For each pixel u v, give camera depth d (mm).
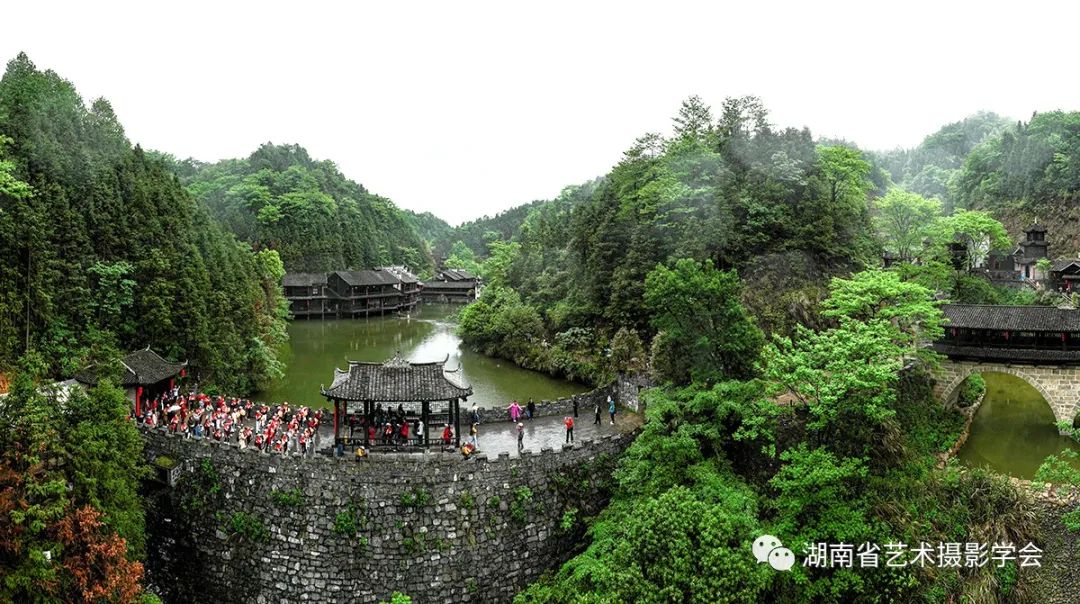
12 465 28844
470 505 36531
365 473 36062
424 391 38031
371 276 141875
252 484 37281
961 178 134375
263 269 104062
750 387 39562
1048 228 105812
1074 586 36531
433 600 35750
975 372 49625
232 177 195750
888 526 35469
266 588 36406
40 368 42562
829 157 68438
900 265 63219
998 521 38281
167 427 40375
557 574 35750
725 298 43281
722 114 81562
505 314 89062
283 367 77312
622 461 40375
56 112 69062
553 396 66625
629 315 68375
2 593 27531
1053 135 113812
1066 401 47812
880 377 36656
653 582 29703
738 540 31516
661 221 68750
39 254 51031
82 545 29656
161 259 60281
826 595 33562
